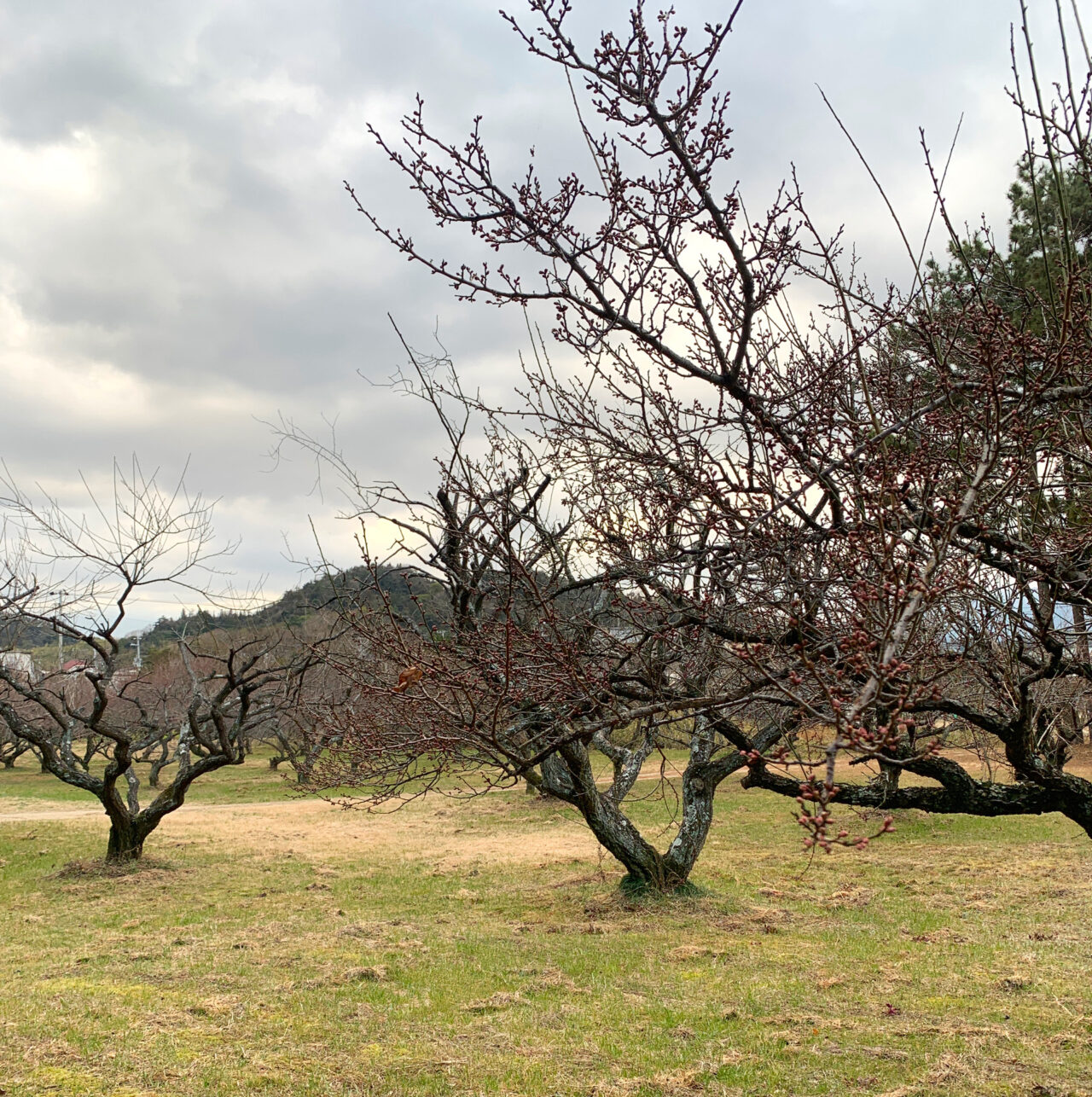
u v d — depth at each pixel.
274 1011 9.77
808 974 11.01
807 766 2.71
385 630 6.30
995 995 9.98
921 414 4.44
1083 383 4.65
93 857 20.62
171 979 10.97
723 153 4.15
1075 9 3.79
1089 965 11.00
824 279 4.99
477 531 5.96
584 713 5.60
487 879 17.89
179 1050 8.41
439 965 11.70
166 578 16.88
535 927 13.81
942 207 4.28
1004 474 4.37
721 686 6.28
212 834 24.22
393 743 6.55
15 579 17.64
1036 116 4.02
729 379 4.56
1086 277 4.27
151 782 36.66
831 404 4.88
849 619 4.19
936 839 20.56
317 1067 8.15
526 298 4.71
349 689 7.99
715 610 5.06
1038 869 16.92
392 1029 9.24
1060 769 5.88
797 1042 8.74
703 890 15.46
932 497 4.12
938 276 6.28
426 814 27.89
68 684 26.00
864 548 3.54
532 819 26.05
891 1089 7.55
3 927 14.23
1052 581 4.78
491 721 5.12
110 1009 9.63
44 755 19.48
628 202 4.43
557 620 5.70
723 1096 7.55
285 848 21.88
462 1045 8.80
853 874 17.23
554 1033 9.16
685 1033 9.09
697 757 16.03
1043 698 6.63
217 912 15.21
